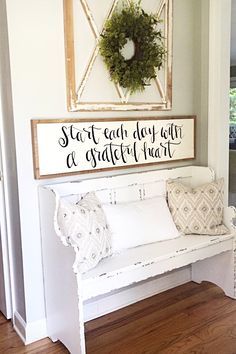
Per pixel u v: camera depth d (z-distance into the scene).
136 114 2.53
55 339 2.17
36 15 2.02
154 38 2.44
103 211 2.23
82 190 2.28
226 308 2.49
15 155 2.06
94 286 1.92
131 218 2.36
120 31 2.26
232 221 2.55
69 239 1.95
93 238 2.01
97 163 2.35
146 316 2.41
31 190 2.12
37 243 2.17
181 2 2.63
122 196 2.47
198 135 2.87
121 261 2.11
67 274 1.94
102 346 2.10
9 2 1.93
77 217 1.99
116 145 2.42
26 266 2.15
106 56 2.27
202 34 2.71
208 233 2.52
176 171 2.74
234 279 2.58
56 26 2.10
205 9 2.66
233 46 6.13
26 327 2.17
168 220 2.51
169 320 2.36
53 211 1.99
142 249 2.30
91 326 2.31
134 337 2.18
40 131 2.09
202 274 2.81
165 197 2.67
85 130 2.26
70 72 2.17
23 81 2.03
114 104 2.38
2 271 2.39
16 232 2.19
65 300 1.99
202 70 2.76
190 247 2.32
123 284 2.04
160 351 2.04
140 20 2.33
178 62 2.69
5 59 2.04
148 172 2.59
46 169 2.14
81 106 2.23
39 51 2.06
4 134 2.18
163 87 2.62
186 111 2.81
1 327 2.35
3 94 2.13
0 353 2.07
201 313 2.43
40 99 2.10
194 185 2.83
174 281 2.81
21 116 2.04
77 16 2.16
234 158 5.09
